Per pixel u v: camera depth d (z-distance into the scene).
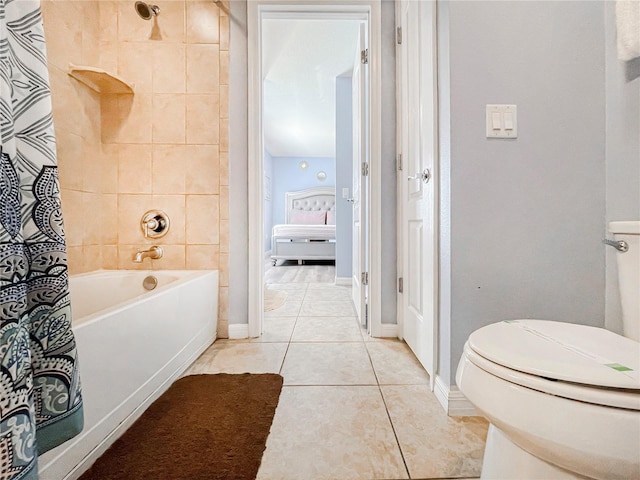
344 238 3.48
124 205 1.83
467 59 1.01
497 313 1.03
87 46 1.72
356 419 1.03
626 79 0.94
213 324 1.76
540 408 0.49
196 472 0.80
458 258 1.02
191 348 1.48
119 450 0.88
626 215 0.94
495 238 1.02
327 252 5.28
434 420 1.02
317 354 1.58
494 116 1.01
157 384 1.18
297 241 5.30
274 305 2.56
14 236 0.57
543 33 1.02
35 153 0.64
